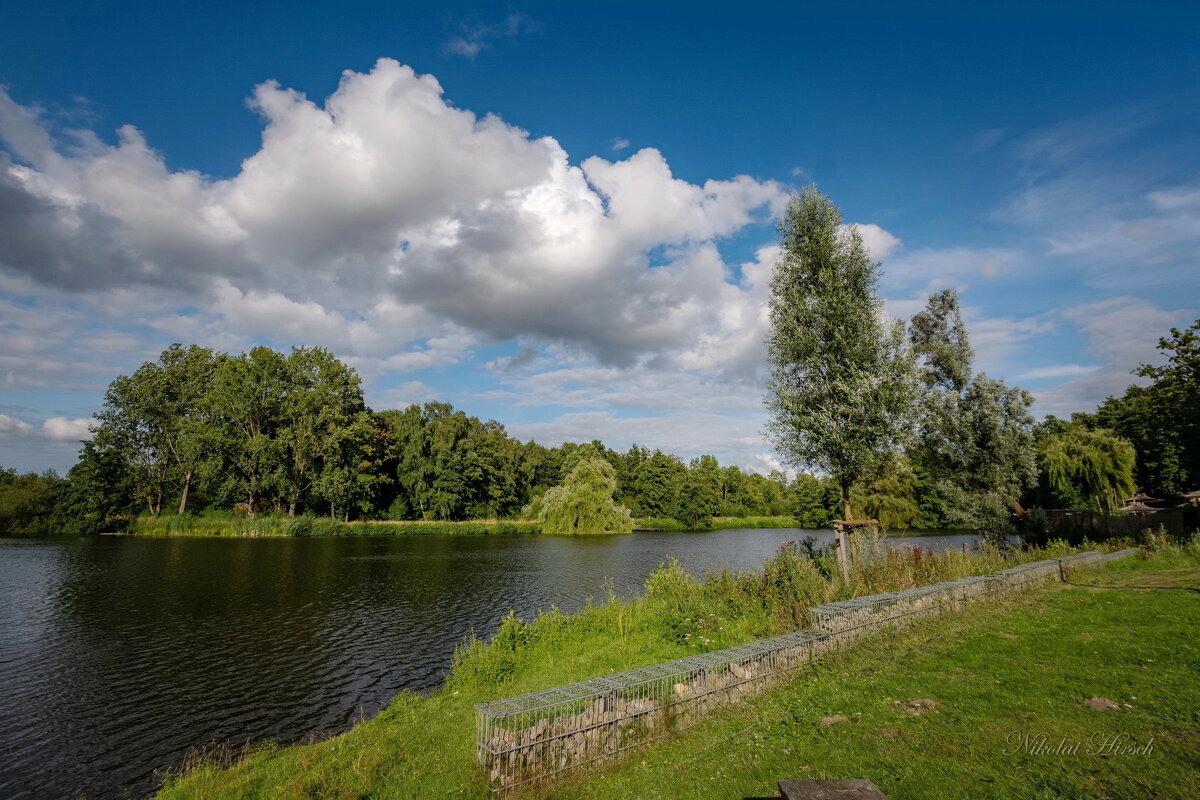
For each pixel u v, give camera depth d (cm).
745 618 1590
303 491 7575
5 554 4612
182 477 7631
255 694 1565
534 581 3338
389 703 1491
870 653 1182
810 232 1947
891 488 5838
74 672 1752
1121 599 1544
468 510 9131
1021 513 3130
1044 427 6856
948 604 1507
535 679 1354
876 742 751
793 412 1894
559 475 12738
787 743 791
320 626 2286
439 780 858
